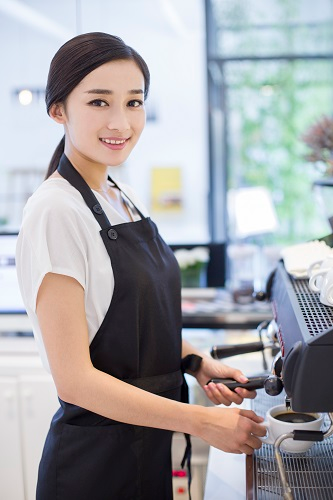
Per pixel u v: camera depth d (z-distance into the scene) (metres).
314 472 1.21
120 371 1.39
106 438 1.37
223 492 1.31
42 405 2.38
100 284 1.32
